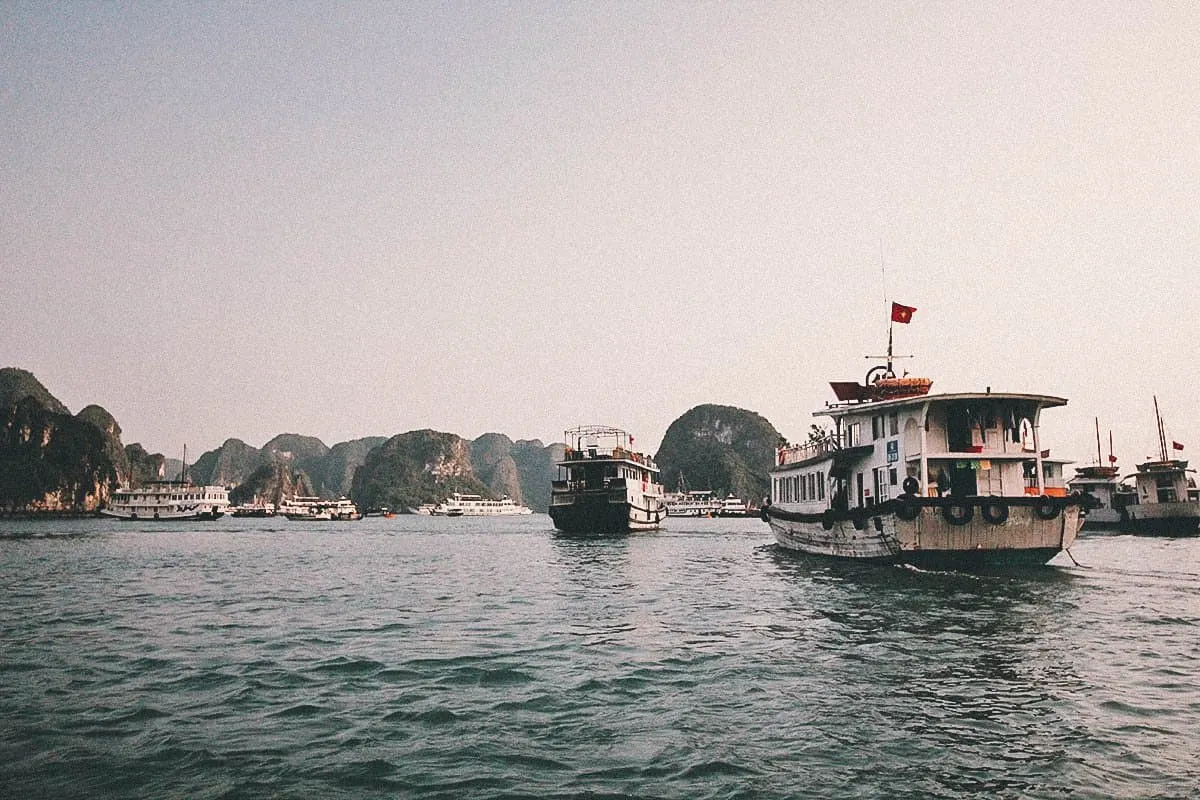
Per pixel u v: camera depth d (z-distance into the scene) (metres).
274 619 19.06
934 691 11.57
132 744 9.26
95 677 12.71
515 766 8.54
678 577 29.11
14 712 10.59
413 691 11.78
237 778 8.15
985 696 11.27
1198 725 9.86
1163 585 23.42
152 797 7.61
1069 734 9.52
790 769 8.41
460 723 10.14
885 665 13.29
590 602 22.06
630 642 15.66
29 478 183.75
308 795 7.68
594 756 8.86
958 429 28.55
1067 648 14.54
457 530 104.31
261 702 11.16
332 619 19.02
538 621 18.55
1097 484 70.75
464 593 24.59
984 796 7.66
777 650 14.67
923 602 20.61
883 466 30.36
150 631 17.25
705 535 71.88
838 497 34.56
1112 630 16.31
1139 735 9.48
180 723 10.12
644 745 9.23
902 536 25.95
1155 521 63.00
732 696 11.38
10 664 13.71
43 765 8.51
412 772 8.34
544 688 11.92
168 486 153.50
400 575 31.53
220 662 13.88
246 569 35.28
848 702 11.02
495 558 41.91
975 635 15.92
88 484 197.25
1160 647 14.59
